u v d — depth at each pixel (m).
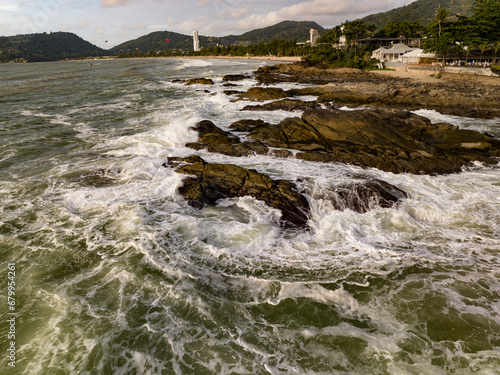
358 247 8.59
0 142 16.70
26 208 10.12
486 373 5.20
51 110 25.41
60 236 8.73
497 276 7.54
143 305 6.57
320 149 15.16
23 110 25.36
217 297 6.85
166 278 7.30
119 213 9.84
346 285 7.25
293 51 111.88
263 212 10.17
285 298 6.88
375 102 28.27
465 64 47.56
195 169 12.52
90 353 5.53
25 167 13.43
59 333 5.89
